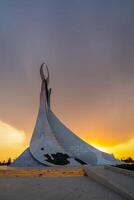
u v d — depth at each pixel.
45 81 43.31
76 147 39.97
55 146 36.00
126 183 10.70
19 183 13.45
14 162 33.44
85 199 8.59
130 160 45.31
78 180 14.77
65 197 9.05
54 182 13.86
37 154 33.94
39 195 9.55
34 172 18.86
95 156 39.06
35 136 38.16
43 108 41.44
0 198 8.92
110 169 17.14
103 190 10.51
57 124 42.00
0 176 17.75
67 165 31.86
